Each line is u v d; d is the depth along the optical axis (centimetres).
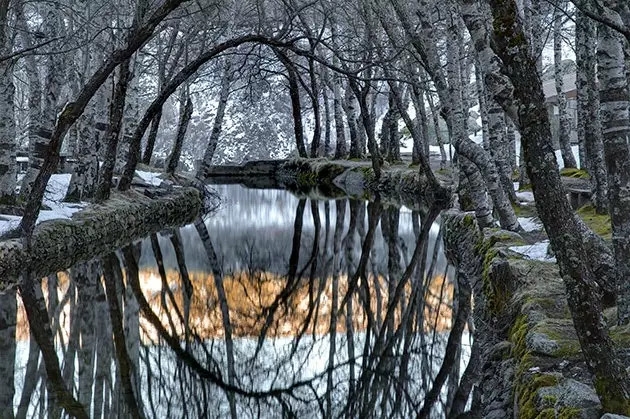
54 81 1967
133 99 2823
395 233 2186
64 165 2961
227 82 3219
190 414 828
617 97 673
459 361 954
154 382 945
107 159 2067
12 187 1720
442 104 1548
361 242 2062
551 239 504
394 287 1483
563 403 534
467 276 1419
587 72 1469
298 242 2106
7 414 809
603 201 1481
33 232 1520
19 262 1392
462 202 1986
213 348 1115
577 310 502
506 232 1338
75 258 1653
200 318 1291
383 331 1170
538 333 702
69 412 823
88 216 1816
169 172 3172
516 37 494
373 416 818
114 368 998
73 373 963
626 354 621
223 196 3559
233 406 862
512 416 639
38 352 1038
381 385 916
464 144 1451
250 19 3422
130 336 1155
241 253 1933
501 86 1060
